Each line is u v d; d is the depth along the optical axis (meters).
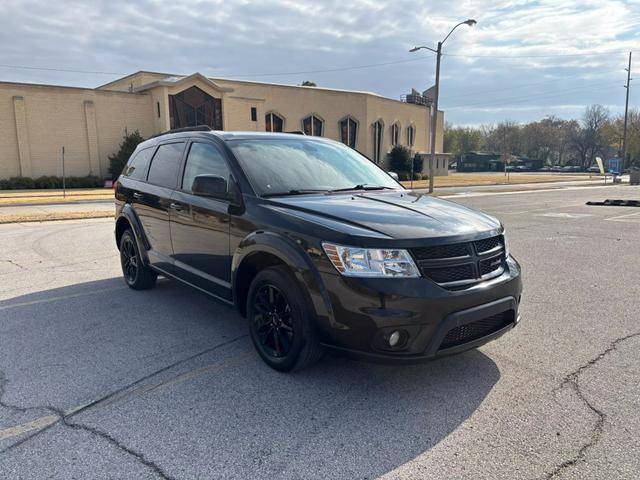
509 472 2.53
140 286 5.98
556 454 2.68
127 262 6.22
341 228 3.30
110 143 34.50
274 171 4.33
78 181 32.25
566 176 67.12
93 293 5.96
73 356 4.03
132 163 6.29
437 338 3.14
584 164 108.44
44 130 31.73
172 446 2.76
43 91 31.50
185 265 4.86
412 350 3.12
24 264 7.61
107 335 4.52
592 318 4.98
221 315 5.12
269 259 3.80
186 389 3.45
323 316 3.28
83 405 3.22
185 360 3.95
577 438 2.83
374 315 3.08
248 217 3.90
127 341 4.37
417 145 66.06
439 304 3.11
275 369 3.73
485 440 2.82
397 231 3.25
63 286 6.29
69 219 13.62
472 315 3.24
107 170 34.47
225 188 3.99
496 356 4.03
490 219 3.86
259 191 4.04
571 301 5.59
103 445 2.77
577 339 4.40
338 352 3.31
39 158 31.69
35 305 5.44
